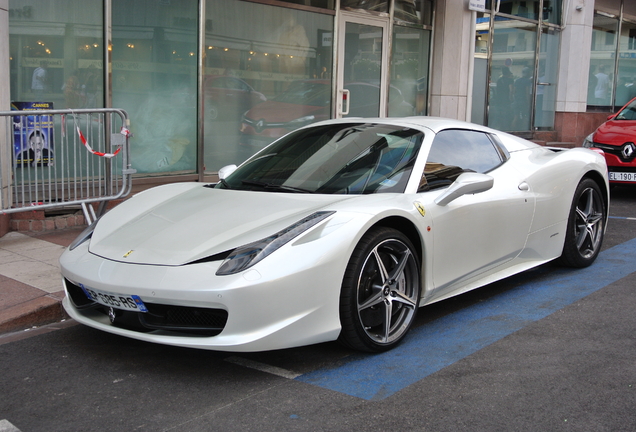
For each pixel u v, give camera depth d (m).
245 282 2.86
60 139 6.01
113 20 6.85
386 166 3.83
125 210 3.91
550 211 4.69
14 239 5.80
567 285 4.76
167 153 7.56
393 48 10.38
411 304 3.54
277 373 3.16
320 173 3.90
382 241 3.31
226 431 2.58
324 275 3.04
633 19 16.67
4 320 3.80
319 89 9.29
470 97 11.40
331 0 9.21
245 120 8.34
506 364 3.25
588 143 9.14
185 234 3.29
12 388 3.03
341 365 3.26
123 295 3.03
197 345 2.91
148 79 7.25
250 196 3.73
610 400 2.83
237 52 8.12
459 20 10.97
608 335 3.67
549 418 2.66
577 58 14.14
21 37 6.24
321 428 2.59
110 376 3.15
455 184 3.71
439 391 2.94
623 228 6.96
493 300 4.41
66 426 2.64
